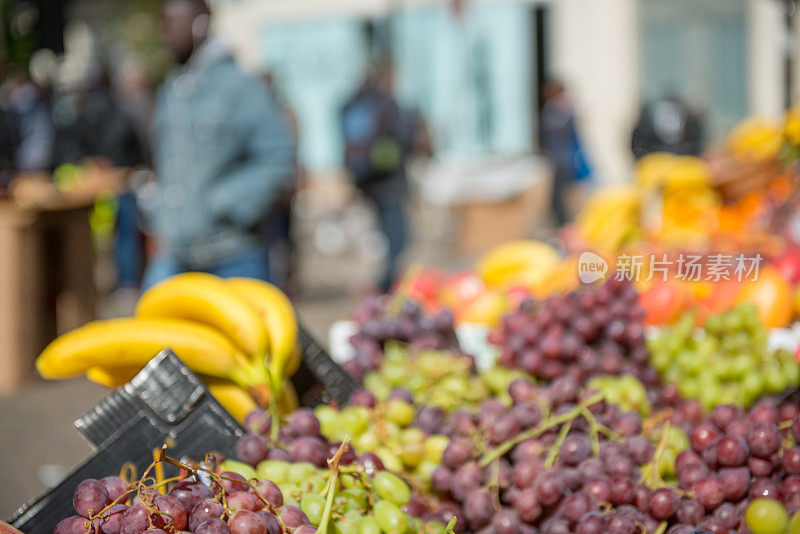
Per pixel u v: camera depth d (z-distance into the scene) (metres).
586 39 17.33
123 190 11.11
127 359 2.58
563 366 2.82
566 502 2.03
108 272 13.20
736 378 2.71
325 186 19.62
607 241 4.32
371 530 1.85
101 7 21.28
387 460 2.33
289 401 2.78
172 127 5.46
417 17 18.75
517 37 18.00
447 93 18.77
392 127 10.52
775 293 3.65
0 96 12.62
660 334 3.03
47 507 2.05
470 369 2.97
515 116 18.30
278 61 19.33
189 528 1.63
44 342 8.20
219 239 5.49
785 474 1.97
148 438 2.24
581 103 17.42
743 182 4.66
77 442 6.44
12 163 12.31
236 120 5.44
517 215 14.71
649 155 13.79
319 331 9.29
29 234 7.93
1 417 7.09
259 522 1.63
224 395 2.64
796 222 4.36
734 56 15.12
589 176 14.47
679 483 2.05
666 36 16.77
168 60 19.56
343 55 19.27
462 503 2.24
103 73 12.09
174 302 2.75
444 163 17.25
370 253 15.14
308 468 2.00
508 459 2.28
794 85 5.73
